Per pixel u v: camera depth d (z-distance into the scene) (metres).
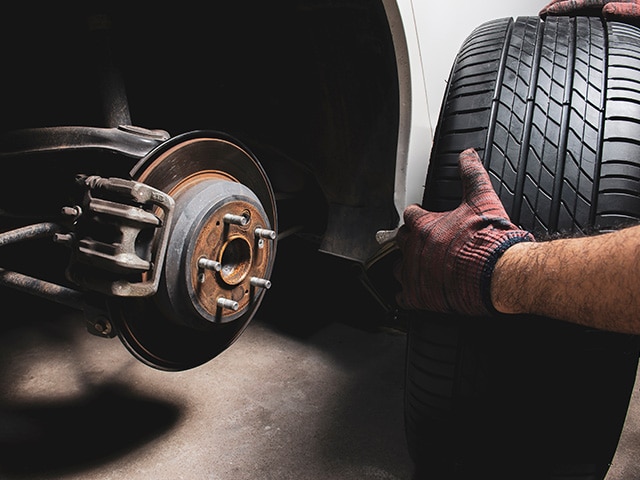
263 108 1.31
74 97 1.21
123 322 0.87
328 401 1.28
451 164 0.86
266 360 1.46
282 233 1.40
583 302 0.53
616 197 0.78
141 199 0.76
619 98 0.83
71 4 0.96
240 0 1.17
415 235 0.79
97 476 1.01
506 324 0.81
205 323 0.92
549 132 0.82
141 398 1.26
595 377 0.81
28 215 0.99
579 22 0.99
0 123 1.12
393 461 1.08
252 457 1.08
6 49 1.08
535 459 0.87
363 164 1.23
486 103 0.87
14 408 1.20
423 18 1.07
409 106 1.08
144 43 1.24
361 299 1.69
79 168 0.93
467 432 0.89
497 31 0.99
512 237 0.66
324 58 1.16
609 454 0.88
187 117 1.41
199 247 0.84
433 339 0.88
